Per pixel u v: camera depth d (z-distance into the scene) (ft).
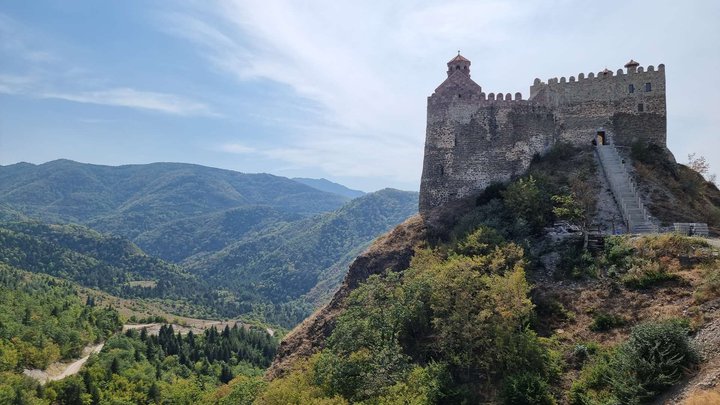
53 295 590.96
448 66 289.94
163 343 483.92
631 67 275.80
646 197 228.63
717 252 155.84
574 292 168.96
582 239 194.49
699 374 111.04
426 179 282.36
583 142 272.51
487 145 273.13
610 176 239.30
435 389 141.69
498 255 184.14
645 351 120.67
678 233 177.17
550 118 276.41
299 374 176.65
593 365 136.05
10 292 493.36
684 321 127.44
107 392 354.74
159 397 364.79
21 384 335.67
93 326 520.83
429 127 284.61
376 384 145.18
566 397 132.05
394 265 241.96
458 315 154.20
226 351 474.08
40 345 411.54
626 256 171.12
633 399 114.32
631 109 268.21
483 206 244.63
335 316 229.66
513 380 135.33
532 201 219.41
